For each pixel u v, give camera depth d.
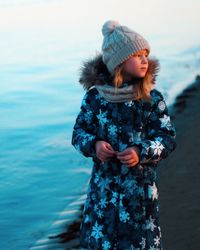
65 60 14.36
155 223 3.09
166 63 13.11
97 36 18.11
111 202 3.05
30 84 11.77
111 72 3.07
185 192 5.06
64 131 8.38
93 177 3.14
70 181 6.27
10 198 5.86
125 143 3.05
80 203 5.58
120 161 3.03
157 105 3.06
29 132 8.34
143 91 3.01
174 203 4.83
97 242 3.09
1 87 11.55
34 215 5.37
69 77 12.30
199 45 15.45
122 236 3.05
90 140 3.05
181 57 13.89
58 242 4.65
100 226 3.08
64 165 6.80
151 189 3.06
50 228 5.00
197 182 5.30
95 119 3.15
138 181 3.03
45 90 11.18
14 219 5.30
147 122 3.07
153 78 3.07
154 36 17.53
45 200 5.75
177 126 7.41
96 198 3.11
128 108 3.05
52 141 7.85
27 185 6.21
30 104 10.11
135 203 3.03
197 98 9.32
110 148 2.98
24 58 14.88
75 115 9.33
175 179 5.42
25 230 5.04
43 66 13.72
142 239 3.05
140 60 3.01
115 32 3.03
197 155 6.09
